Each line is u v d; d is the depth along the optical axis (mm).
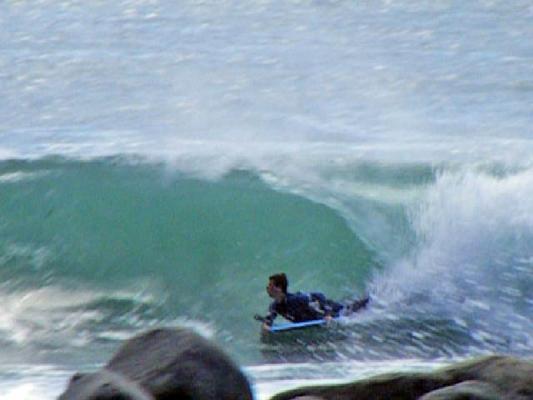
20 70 128500
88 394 31297
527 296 76688
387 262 81500
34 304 76125
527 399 35438
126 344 36312
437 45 142500
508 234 82375
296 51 137500
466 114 112750
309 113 111062
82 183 88562
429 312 73250
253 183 87875
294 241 83875
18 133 105125
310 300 70188
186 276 81625
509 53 138625
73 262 82438
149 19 154750
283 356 65875
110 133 103875
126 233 85125
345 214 84938
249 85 121812
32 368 61938
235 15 156500
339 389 37656
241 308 77125
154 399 33969
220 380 35281
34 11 158875
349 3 162250
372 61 133500
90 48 138875
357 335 68812
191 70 128125
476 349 68250
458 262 80812
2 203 87062
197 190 87875
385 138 101438
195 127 105875
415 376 37375
